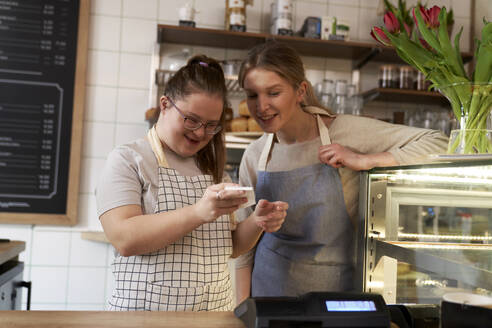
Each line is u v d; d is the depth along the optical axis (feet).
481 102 2.94
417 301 2.82
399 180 3.16
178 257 3.64
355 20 10.55
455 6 10.80
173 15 10.06
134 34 9.96
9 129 9.44
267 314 2.28
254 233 4.09
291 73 4.08
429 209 2.90
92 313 2.76
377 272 3.37
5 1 9.48
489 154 2.71
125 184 3.58
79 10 9.70
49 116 9.55
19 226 9.45
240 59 9.68
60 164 9.56
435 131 4.24
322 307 2.33
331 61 10.44
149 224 3.28
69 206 9.51
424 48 3.30
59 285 9.47
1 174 9.39
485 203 2.48
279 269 4.63
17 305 6.30
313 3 10.41
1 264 5.90
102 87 9.86
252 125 8.71
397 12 3.60
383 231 3.32
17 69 9.50
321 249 4.44
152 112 9.00
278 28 9.43
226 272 4.02
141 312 2.81
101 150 9.81
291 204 4.54
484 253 2.47
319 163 4.50
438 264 2.59
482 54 3.02
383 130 4.51
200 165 4.16
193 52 10.00
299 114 4.49
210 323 2.57
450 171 2.73
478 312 2.14
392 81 9.74
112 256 9.61
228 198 3.05
